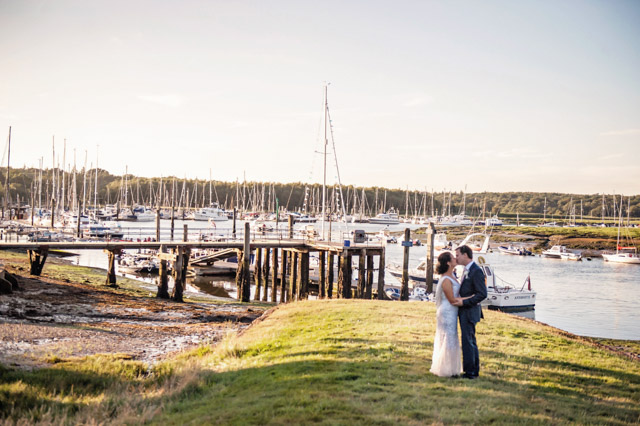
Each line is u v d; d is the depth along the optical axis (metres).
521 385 10.24
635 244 113.88
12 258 50.22
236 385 11.05
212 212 157.75
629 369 12.63
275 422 7.80
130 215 146.00
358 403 8.65
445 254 10.65
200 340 20.36
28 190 164.75
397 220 185.00
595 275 70.62
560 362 12.66
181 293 36.44
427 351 12.98
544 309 43.78
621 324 37.75
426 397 9.10
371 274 41.41
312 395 9.27
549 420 8.09
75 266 52.59
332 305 22.78
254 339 16.47
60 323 21.67
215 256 54.97
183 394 11.03
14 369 12.92
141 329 22.19
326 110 50.84
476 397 9.16
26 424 8.59
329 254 42.53
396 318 18.61
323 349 13.45
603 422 8.24
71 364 13.88
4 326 19.33
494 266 81.12
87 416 9.24
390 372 10.81
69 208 134.88
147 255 61.72
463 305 10.45
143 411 9.47
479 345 14.12
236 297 46.22
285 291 50.28
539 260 93.94
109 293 33.28
